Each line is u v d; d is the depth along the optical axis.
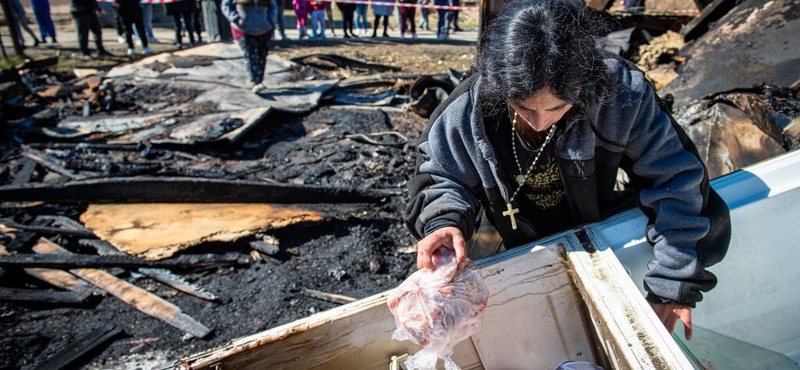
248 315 3.11
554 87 1.10
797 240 1.69
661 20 5.63
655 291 1.43
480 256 1.82
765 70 3.69
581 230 1.56
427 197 1.49
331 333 1.45
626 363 1.20
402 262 3.56
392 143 5.00
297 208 3.99
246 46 6.16
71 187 4.07
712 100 3.33
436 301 1.28
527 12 1.15
